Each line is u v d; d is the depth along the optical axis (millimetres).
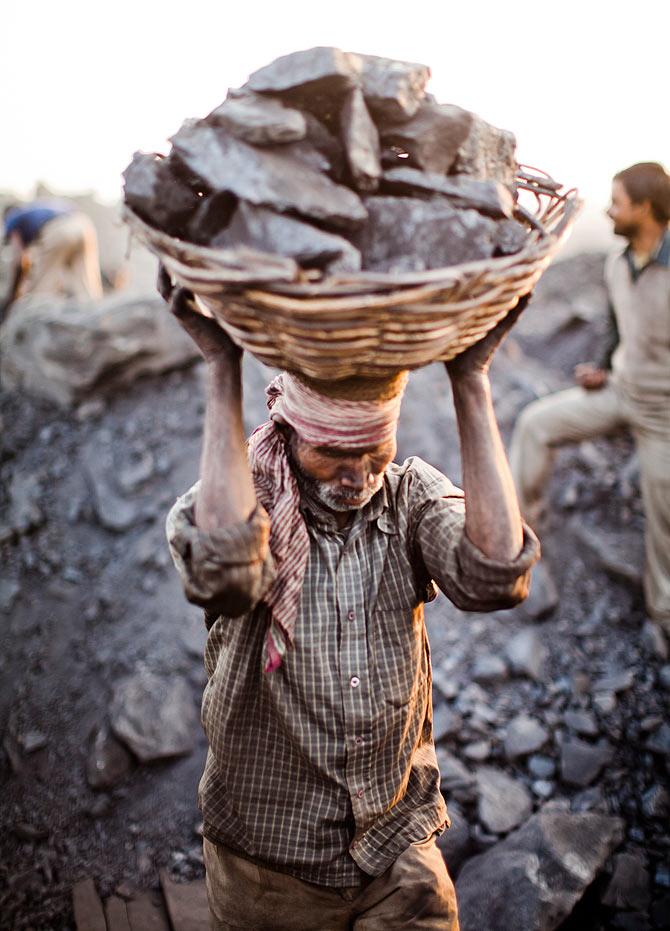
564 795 2588
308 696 1288
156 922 2311
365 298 872
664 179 2604
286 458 1261
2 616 3182
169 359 3979
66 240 4531
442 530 1271
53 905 2377
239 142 998
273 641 1248
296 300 889
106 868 2471
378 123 1083
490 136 1159
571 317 4512
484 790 2568
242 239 974
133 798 2637
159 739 2723
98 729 2785
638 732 2746
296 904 1432
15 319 4156
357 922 1410
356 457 1181
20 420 3975
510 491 1188
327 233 973
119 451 3701
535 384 4105
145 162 1047
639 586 3193
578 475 3648
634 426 2947
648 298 2723
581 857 2297
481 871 2297
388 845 1393
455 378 1177
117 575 3291
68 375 3891
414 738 1415
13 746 2779
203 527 1129
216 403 1156
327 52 1016
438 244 1003
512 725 2773
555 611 3188
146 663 2971
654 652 3004
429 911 1359
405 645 1331
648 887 2277
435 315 921
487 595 1200
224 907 1487
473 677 2957
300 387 1131
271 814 1379
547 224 1225
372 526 1312
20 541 3443
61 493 3613
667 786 2580
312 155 1020
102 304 4000
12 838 2549
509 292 996
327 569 1278
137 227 996
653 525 2967
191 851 2502
